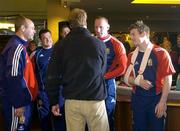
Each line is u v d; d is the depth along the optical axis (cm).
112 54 307
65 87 240
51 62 242
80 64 234
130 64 282
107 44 308
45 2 915
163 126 269
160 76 266
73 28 242
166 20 1389
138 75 272
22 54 279
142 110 273
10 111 284
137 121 277
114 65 306
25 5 897
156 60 267
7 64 273
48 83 241
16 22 289
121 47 308
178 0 998
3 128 340
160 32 1267
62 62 239
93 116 237
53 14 930
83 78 234
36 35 467
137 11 1234
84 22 244
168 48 553
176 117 304
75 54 235
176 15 1379
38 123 391
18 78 272
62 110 315
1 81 284
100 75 240
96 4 999
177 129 305
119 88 344
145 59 271
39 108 355
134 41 274
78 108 235
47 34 356
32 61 350
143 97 272
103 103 241
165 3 1005
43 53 354
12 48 277
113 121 313
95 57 237
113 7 1093
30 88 285
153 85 268
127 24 1353
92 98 234
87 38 238
